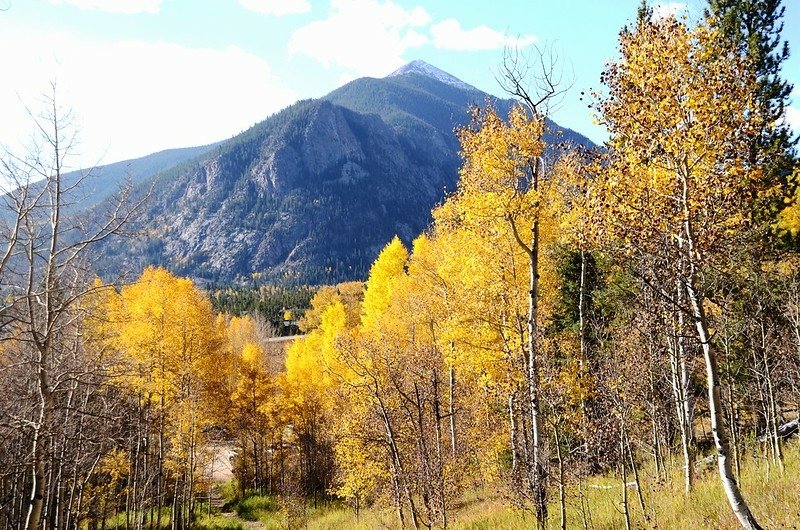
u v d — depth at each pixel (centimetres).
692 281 753
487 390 1462
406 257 3072
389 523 1906
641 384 989
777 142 1307
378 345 1620
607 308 1416
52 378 1009
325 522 2541
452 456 1593
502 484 1417
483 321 1372
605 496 1191
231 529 2723
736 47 820
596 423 929
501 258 1353
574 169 1170
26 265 954
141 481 2311
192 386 2383
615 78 879
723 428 699
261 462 3691
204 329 2480
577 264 1706
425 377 1526
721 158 785
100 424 1267
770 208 1263
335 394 2223
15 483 1473
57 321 1072
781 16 1454
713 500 948
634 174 834
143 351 2075
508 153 1222
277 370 5519
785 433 1406
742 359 1252
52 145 938
